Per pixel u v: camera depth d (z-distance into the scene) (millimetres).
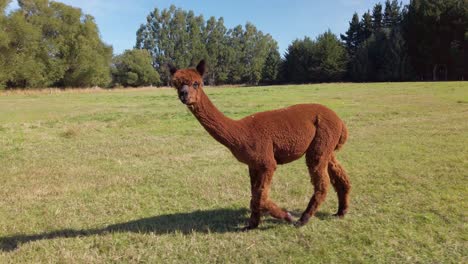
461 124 13508
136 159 9391
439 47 50875
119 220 5559
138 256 4355
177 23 86125
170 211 5910
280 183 7148
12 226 5324
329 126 5098
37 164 8859
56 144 11242
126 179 7617
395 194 6328
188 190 6859
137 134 12938
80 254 4449
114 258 4348
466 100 21156
